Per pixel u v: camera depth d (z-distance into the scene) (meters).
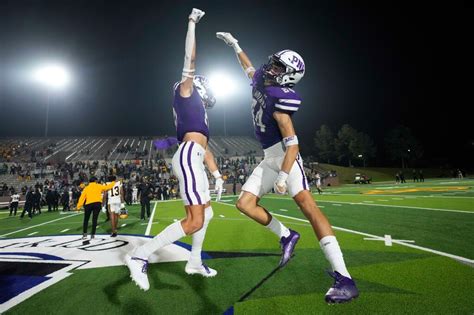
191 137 3.12
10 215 16.00
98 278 3.76
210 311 2.72
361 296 2.92
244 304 2.84
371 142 57.88
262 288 3.22
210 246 5.38
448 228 6.14
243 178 29.61
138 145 44.16
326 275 3.57
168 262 4.33
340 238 5.68
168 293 3.16
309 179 33.28
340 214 9.16
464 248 4.55
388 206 10.63
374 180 44.59
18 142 41.16
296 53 2.93
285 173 2.64
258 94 3.00
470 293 2.88
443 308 2.60
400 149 56.72
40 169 31.02
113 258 4.85
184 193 2.96
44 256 5.15
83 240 6.76
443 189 17.88
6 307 2.96
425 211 8.80
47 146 40.81
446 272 3.50
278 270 3.81
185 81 2.98
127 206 18.14
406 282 3.24
